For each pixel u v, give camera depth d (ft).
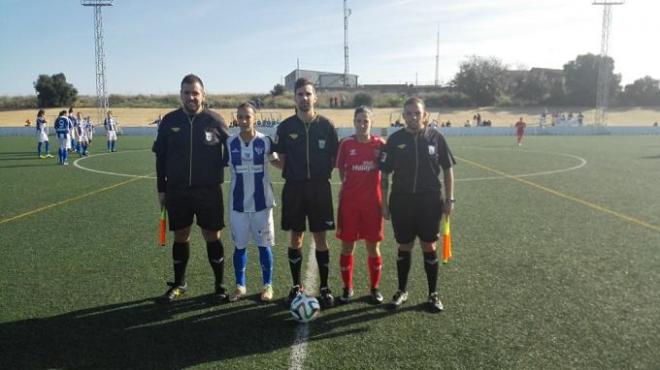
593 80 172.55
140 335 12.20
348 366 10.58
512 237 21.01
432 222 13.65
